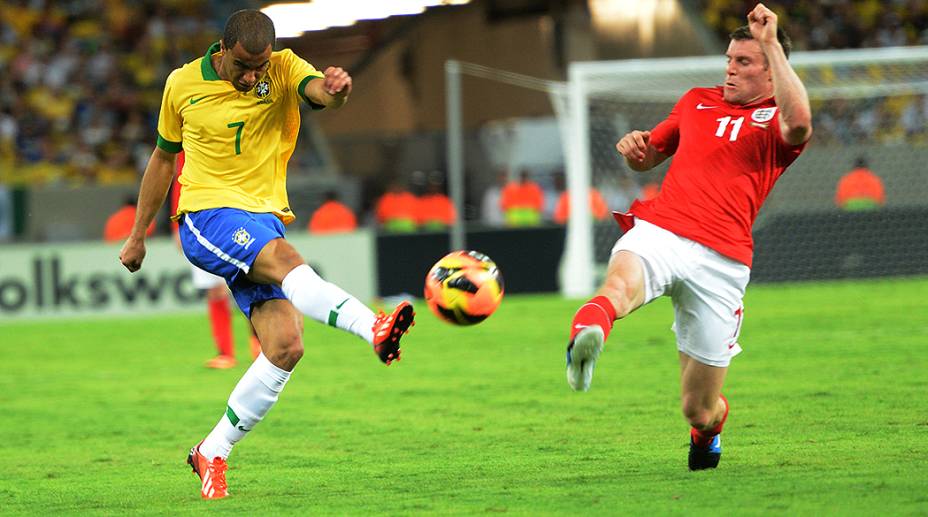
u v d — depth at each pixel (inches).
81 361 1708.9
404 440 950.4
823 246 2571.4
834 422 928.3
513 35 3818.9
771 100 693.3
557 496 677.3
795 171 3004.4
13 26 3722.9
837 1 3789.4
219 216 695.7
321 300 655.8
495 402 1146.7
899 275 2576.3
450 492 711.1
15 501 754.8
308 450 921.5
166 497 743.7
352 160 3472.0
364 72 3885.3
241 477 810.8
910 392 1073.5
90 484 813.9
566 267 2431.1
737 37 698.2
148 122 3644.2
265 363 700.0
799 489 663.1
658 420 990.4
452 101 2412.6
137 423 1122.7
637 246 671.8
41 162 3430.1
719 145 687.1
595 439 908.6
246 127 703.1
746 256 681.0
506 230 2568.9
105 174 3457.2
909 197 2989.7
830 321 1759.4
